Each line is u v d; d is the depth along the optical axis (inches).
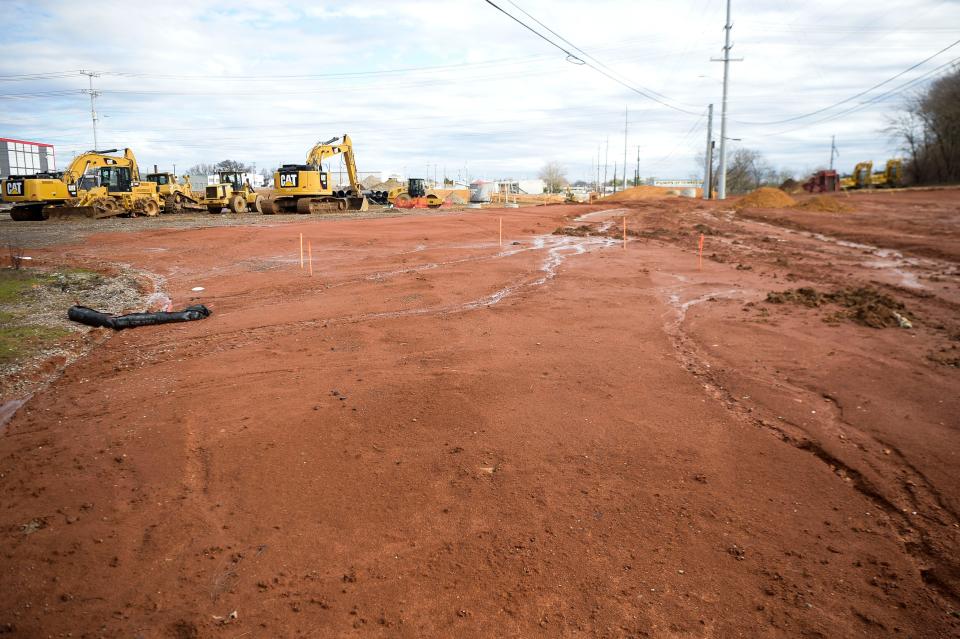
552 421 243.8
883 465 208.7
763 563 156.9
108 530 169.8
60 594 143.8
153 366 318.3
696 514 179.2
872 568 155.3
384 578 149.9
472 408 255.9
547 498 186.9
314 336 371.6
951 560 158.2
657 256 735.1
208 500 185.3
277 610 138.5
